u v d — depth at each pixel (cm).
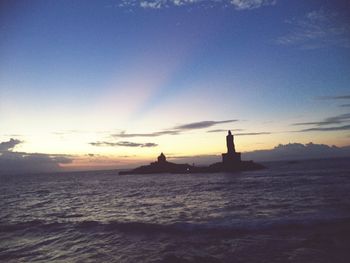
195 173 16188
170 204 3209
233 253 1313
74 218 2522
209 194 4225
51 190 7250
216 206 2789
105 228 1948
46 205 3750
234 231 1673
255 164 15925
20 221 2430
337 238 1415
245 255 1277
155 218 2316
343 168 9688
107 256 1373
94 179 14775
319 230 1570
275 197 3253
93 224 2083
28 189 7950
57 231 1966
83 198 4612
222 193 4266
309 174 7944
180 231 1747
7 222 2405
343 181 4800
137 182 10044
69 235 1839
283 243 1408
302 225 1688
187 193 4641
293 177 7244
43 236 1850
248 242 1465
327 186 4131
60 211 3067
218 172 15412
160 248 1455
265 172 11900
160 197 4169
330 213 2014
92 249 1505
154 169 19962
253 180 7356
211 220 2067
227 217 2150
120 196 4691
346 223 1661
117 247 1520
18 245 1656
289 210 2291
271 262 1178
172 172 19062
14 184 11506
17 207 3612
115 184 9281
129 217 2445
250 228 1708
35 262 1334
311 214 2036
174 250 1409
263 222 1816
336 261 1137
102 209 3080
